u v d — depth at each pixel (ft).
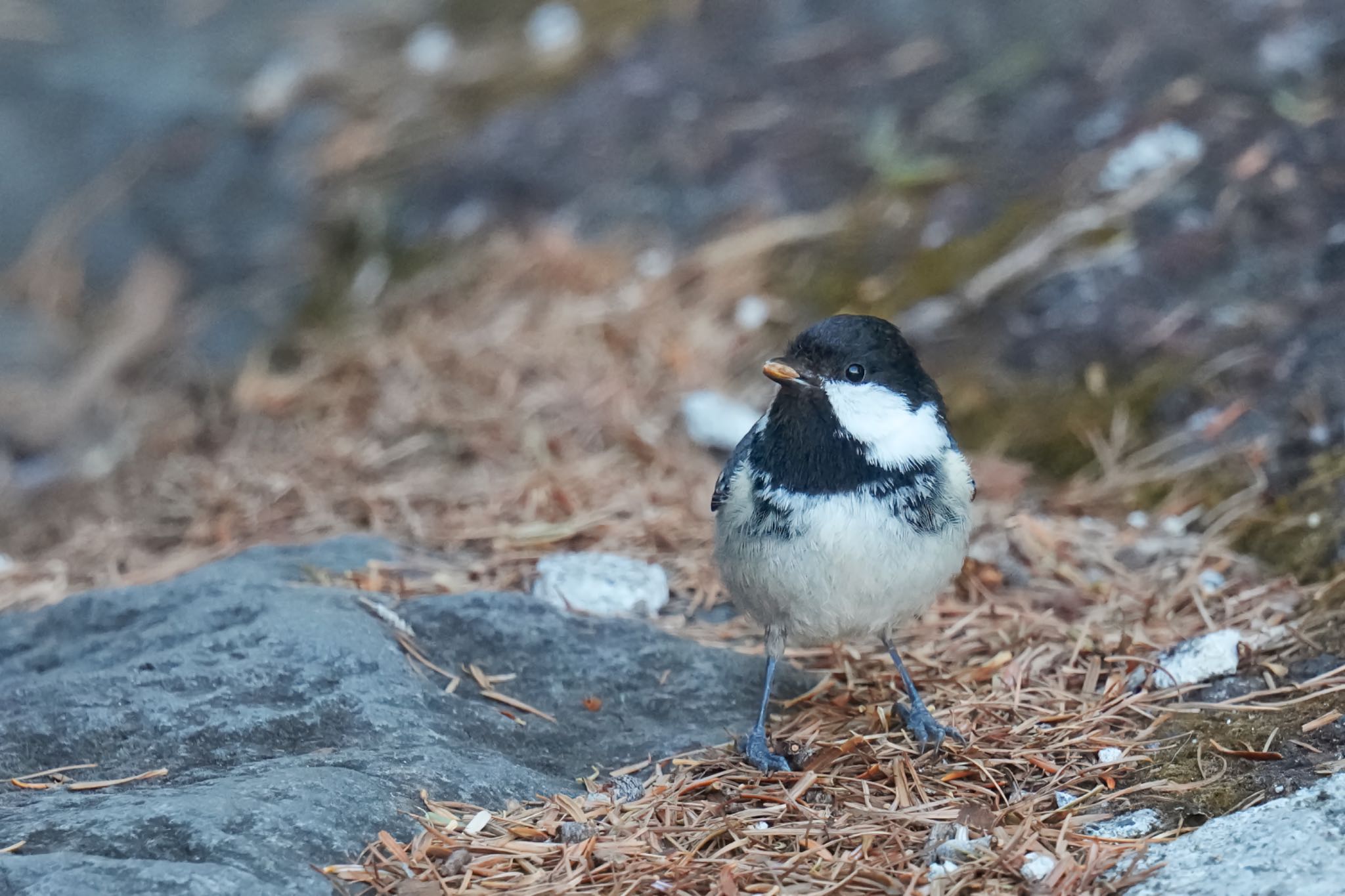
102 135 52.34
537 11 53.62
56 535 35.19
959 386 34.65
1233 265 34.37
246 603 24.45
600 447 35.06
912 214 39.29
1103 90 39.96
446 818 19.52
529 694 23.73
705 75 46.39
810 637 22.91
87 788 19.83
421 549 29.76
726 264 40.19
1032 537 29.30
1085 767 21.31
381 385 38.60
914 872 18.67
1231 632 24.22
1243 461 30.30
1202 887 17.30
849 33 45.78
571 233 42.86
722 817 20.34
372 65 53.62
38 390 43.78
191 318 45.88
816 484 21.57
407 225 45.70
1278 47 38.81
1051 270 36.11
